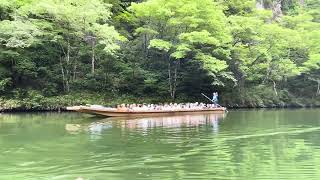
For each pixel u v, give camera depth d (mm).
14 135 19812
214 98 37188
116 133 20703
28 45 33375
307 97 48375
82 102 35438
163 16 37125
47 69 37875
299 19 49375
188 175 12148
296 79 49438
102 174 12234
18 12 34562
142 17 38906
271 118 29547
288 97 46344
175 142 17984
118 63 39750
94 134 20281
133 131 21516
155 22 38844
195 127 23453
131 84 39500
